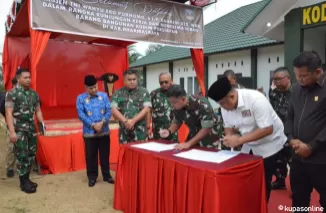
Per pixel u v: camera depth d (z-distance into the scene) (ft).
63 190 14.39
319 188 7.99
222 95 8.34
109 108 15.30
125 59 30.37
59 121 25.35
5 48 25.79
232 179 7.79
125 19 19.71
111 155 19.49
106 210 11.92
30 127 14.01
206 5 22.47
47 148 17.08
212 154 9.27
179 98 9.65
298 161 8.22
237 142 8.45
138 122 13.83
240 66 35.73
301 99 7.93
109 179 15.53
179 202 8.68
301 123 7.85
